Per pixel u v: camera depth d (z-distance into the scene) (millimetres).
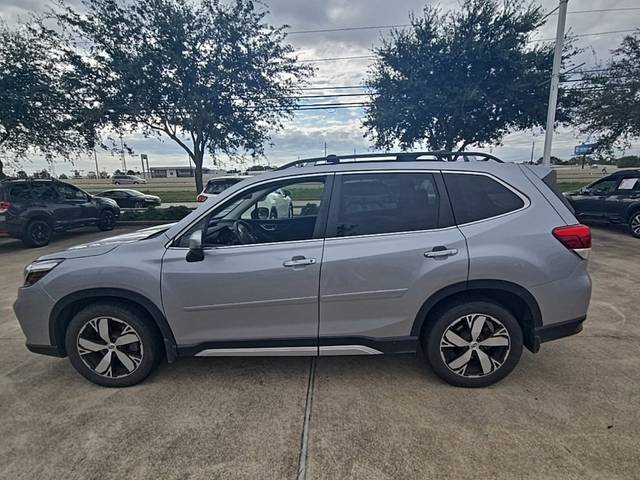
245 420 2406
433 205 2621
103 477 1979
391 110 12258
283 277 2570
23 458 2121
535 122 12375
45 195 9273
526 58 11203
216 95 11031
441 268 2518
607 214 9125
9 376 3016
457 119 12172
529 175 2689
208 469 2021
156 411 2516
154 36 10562
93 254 2756
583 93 12219
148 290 2633
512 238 2529
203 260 2615
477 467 1981
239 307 2635
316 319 2637
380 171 2684
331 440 2209
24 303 2760
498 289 2555
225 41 10930
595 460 2006
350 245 2574
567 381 2752
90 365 2809
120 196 22250
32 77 10633
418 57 11555
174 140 12500
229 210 3080
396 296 2574
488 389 2670
